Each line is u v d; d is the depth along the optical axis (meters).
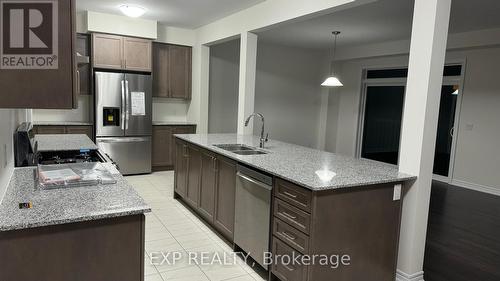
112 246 1.64
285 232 2.44
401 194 2.55
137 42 5.57
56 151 3.08
